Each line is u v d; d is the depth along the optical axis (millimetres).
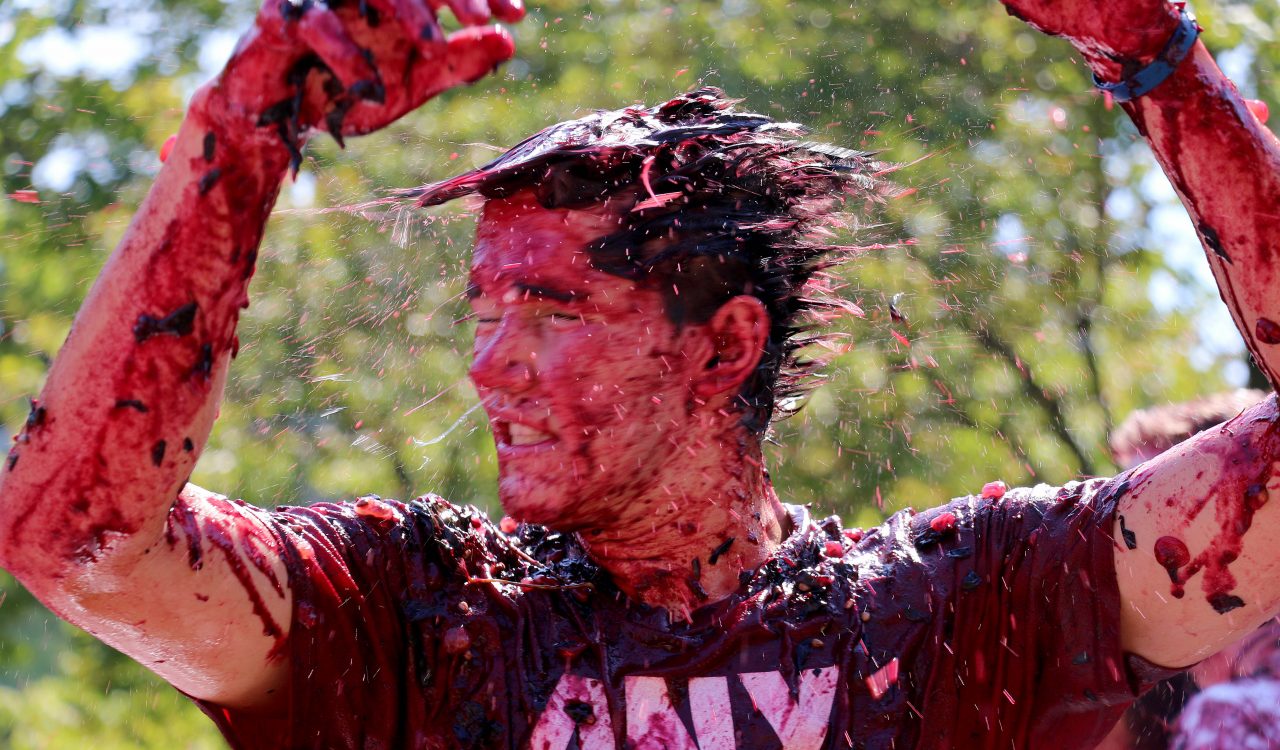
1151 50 3049
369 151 13852
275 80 2701
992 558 3613
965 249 14344
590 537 3633
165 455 2914
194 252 2799
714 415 3643
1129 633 3594
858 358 13289
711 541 3611
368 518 3617
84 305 2885
